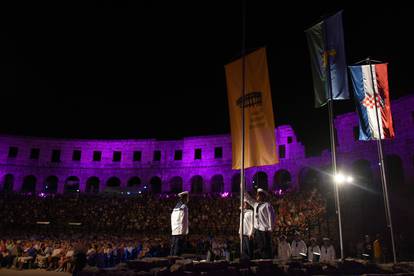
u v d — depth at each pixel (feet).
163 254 99.55
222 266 42.80
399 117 152.05
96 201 181.06
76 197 187.42
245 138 57.62
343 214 117.08
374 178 156.97
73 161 239.71
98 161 240.73
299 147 190.39
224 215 147.74
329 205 127.03
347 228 108.68
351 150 167.94
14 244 104.68
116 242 110.32
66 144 242.37
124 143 242.37
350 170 166.30
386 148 155.02
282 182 205.87
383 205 123.34
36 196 189.16
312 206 126.31
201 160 226.79
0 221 160.45
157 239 114.52
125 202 177.99
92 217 165.89
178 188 237.04
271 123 55.77
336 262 47.09
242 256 50.06
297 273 44.11
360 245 89.30
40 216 166.40
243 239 52.26
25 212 167.32
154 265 43.34
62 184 236.02
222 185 232.12
